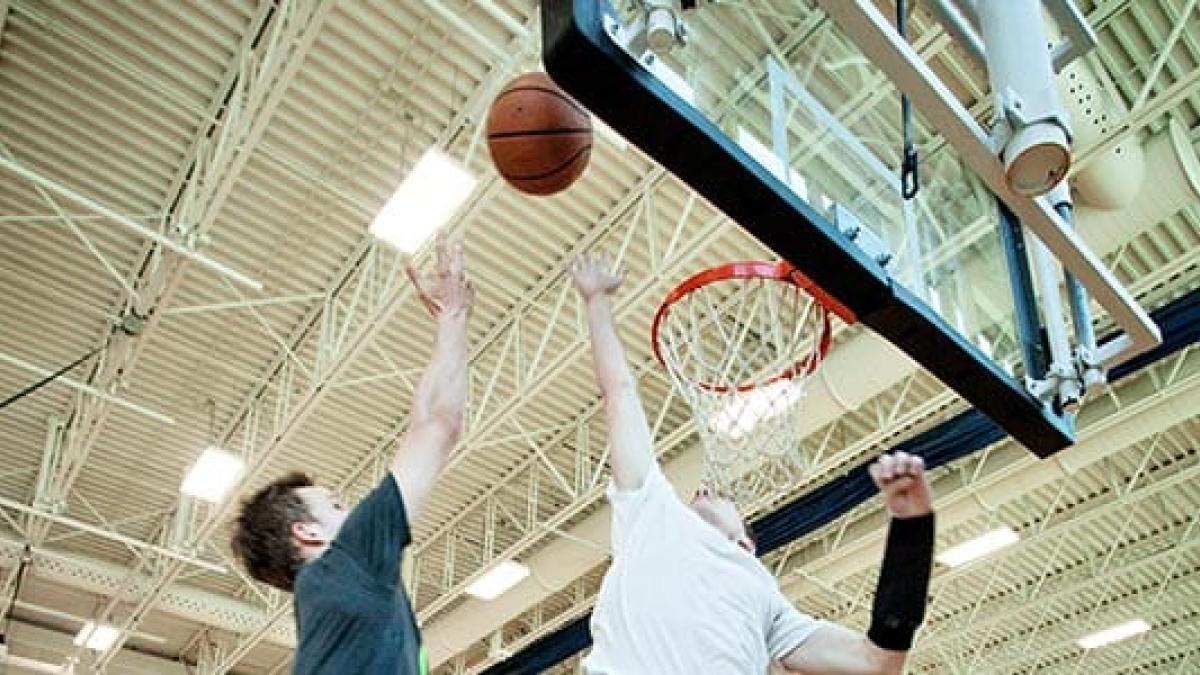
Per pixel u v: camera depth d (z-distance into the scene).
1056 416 3.19
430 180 6.53
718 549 2.12
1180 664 15.12
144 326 8.31
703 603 2.02
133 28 6.68
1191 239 7.88
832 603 12.74
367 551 1.63
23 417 10.30
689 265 8.02
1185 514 11.82
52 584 12.82
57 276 8.53
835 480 9.68
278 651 14.14
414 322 8.73
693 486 9.13
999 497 10.05
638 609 2.04
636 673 1.98
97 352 9.20
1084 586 12.25
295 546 1.93
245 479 9.32
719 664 1.96
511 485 10.91
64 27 6.62
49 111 7.21
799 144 2.77
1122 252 7.82
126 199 7.86
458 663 13.95
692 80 2.37
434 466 1.81
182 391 9.77
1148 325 3.11
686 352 4.80
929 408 8.77
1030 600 12.71
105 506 11.42
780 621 2.11
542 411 9.86
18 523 11.55
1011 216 3.42
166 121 7.29
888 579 1.99
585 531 10.19
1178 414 9.05
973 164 2.58
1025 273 3.35
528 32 6.30
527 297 8.56
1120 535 11.96
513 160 2.91
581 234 8.01
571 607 12.76
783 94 2.82
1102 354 3.21
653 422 9.74
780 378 4.55
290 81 6.49
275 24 6.54
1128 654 14.97
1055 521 11.77
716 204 2.40
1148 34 6.50
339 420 10.02
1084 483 11.19
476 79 6.93
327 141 7.35
